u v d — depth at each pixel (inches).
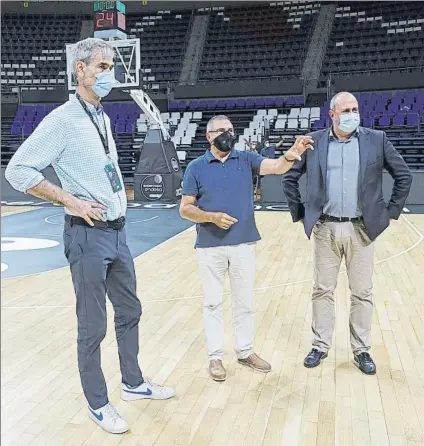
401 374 111.2
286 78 634.2
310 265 218.1
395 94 572.1
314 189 108.9
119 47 418.0
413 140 505.0
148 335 136.7
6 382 108.2
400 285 184.4
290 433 88.1
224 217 103.4
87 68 83.4
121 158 555.8
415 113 526.9
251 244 110.0
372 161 105.6
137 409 97.0
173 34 726.5
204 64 684.1
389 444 84.5
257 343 130.3
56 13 743.1
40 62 708.7
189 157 546.6
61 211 405.7
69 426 91.0
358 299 112.7
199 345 129.6
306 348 126.9
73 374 112.4
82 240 85.7
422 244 263.1
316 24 686.5
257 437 87.0
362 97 574.2
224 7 731.4
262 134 536.7
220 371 109.3
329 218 109.6
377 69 610.2
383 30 657.0
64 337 134.5
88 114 86.0
